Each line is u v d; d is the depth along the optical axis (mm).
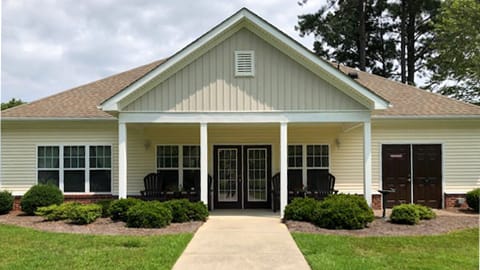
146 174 15125
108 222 11125
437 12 30281
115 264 7008
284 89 12070
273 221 11883
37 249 8141
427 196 14914
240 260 7418
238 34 12164
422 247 8492
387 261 7305
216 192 15281
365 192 12008
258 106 12039
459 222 11305
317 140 15156
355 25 32438
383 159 15016
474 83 27875
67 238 9180
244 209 14984
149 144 15156
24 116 14562
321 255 7695
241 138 15320
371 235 9695
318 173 14953
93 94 16531
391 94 16531
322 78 12086
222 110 12039
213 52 12141
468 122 14938
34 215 13148
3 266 6926
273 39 12055
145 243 8617
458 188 14883
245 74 12078
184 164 15273
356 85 11773
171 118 12031
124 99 11977
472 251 8156
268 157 15305
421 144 15016
